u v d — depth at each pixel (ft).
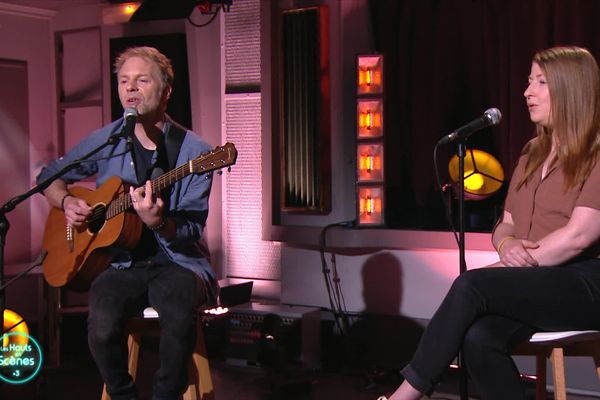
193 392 9.78
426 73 13.19
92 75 17.21
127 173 9.95
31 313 15.39
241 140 15.31
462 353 8.30
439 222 13.35
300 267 14.29
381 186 12.92
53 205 10.09
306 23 13.25
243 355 13.47
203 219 9.66
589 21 11.51
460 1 12.77
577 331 7.50
